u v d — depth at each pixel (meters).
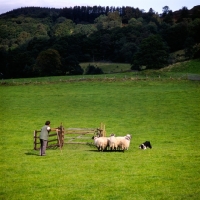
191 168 24.38
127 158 27.41
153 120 50.47
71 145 34.50
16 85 91.94
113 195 18.95
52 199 18.52
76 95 75.19
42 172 23.56
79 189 19.98
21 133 42.97
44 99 71.44
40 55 151.88
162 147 33.28
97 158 27.42
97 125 47.59
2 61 177.00
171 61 171.12
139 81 89.62
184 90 76.44
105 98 71.00
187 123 47.62
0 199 18.56
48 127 29.16
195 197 18.56
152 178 21.97
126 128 45.31
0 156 29.58
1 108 62.47
